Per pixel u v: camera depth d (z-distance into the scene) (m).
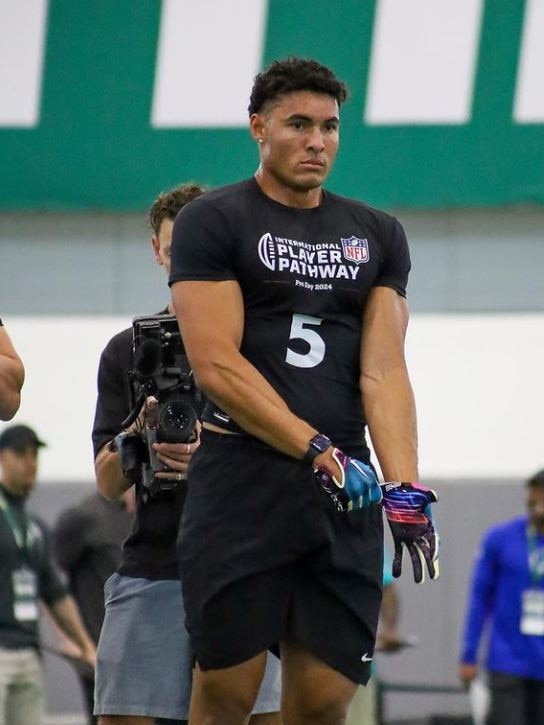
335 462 11.36
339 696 12.11
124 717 15.07
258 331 11.88
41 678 25.31
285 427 11.45
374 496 11.43
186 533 12.05
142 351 14.20
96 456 15.59
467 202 31.27
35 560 25.22
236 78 31.25
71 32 31.52
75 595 22.86
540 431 32.22
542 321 32.19
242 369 11.61
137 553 15.05
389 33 31.08
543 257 32.09
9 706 24.94
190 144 31.41
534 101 31.09
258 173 12.24
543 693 27.02
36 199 31.75
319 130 11.90
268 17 31.09
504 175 31.19
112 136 31.59
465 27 31.08
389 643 27.64
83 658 24.88
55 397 32.28
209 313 11.75
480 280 32.19
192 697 12.43
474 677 28.00
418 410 32.44
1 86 31.69
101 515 22.69
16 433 25.27
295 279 11.85
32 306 32.41
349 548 11.90
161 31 31.34
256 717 15.05
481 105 31.12
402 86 31.17
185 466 14.22
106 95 31.55
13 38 31.62
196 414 14.22
